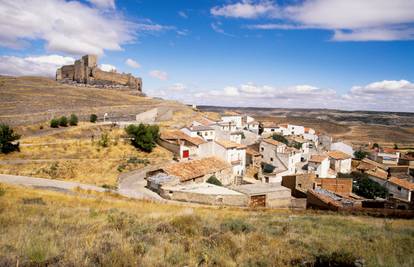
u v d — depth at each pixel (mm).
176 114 121812
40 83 161500
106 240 11297
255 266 10148
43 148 58781
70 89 156875
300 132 125125
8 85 140250
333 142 112500
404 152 133625
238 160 68000
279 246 12625
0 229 12695
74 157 56469
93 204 24719
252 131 119625
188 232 13984
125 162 56656
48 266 8477
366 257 11023
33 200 22344
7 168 47969
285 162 75000
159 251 10539
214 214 22734
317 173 74250
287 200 40281
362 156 107938
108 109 112000
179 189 39219
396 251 12352
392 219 27844
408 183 70188
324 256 10742
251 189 40469
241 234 14234
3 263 8406
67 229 13320
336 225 20031
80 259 8984
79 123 84875
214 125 91562
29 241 10414
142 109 120812
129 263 9000
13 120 76125
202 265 9820
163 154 64812
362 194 70312
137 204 28234
